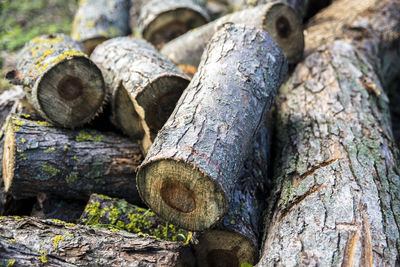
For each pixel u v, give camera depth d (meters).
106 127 2.79
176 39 3.63
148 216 2.26
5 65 4.17
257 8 3.17
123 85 2.46
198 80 2.18
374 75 3.27
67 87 2.38
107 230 1.94
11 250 1.68
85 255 1.76
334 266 1.64
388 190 2.13
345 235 1.76
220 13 4.91
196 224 1.88
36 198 2.51
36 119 2.58
